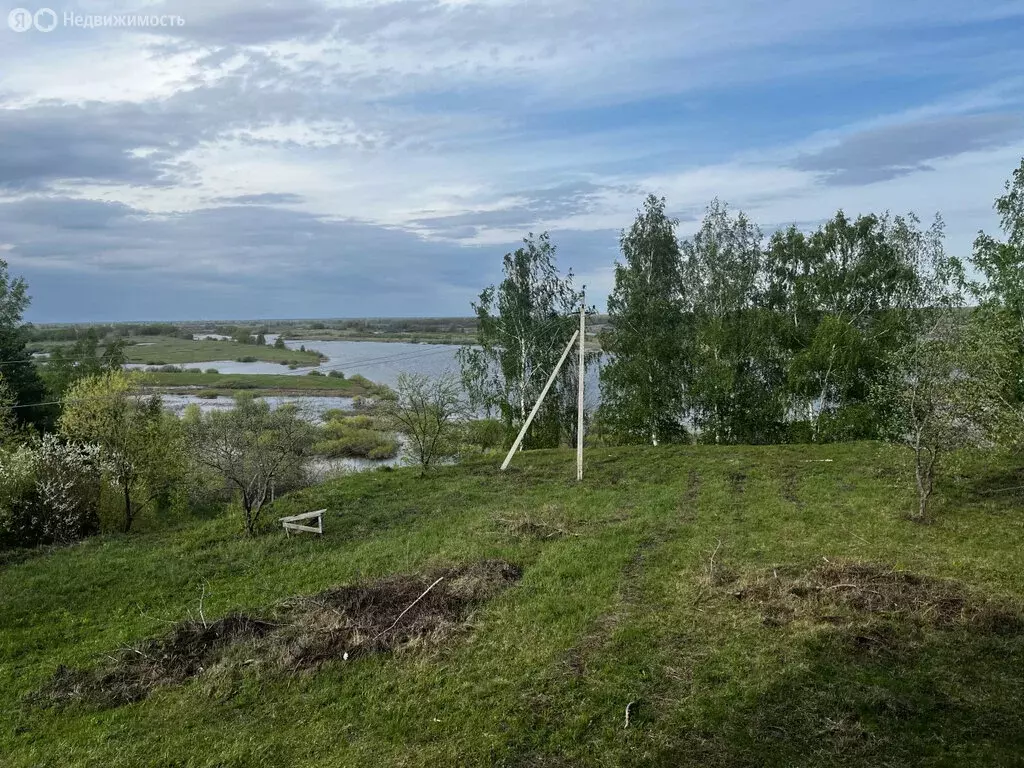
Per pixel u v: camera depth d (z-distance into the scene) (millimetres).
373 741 7852
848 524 15055
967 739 7141
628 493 19406
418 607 11133
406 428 28734
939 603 10000
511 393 34500
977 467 18922
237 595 12703
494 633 10281
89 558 15117
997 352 15102
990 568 11805
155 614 12102
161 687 9336
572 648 9664
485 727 7922
